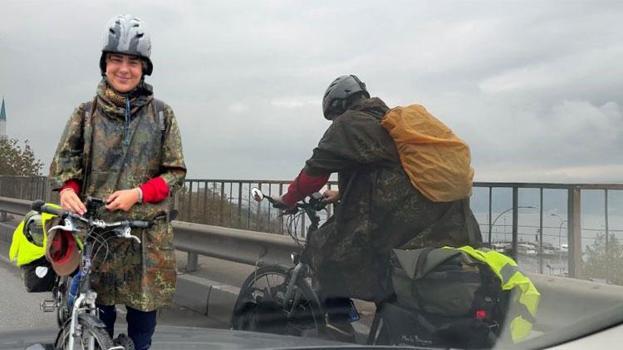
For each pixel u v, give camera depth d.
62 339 2.70
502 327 2.84
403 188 3.34
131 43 2.64
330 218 3.74
